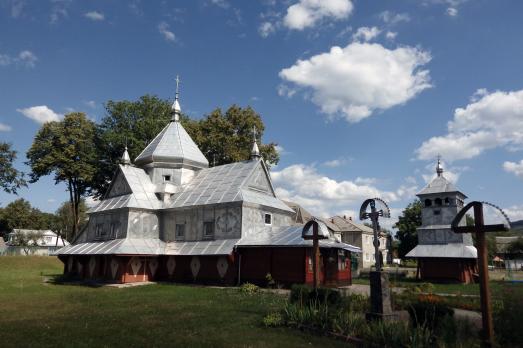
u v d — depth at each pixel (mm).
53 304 18812
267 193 36781
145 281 33188
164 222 35875
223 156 53000
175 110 42812
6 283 30328
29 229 109750
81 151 54031
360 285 32719
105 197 39281
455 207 39062
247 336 11914
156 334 12180
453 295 22375
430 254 38281
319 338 11664
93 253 33312
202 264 31750
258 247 29172
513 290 12656
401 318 13461
